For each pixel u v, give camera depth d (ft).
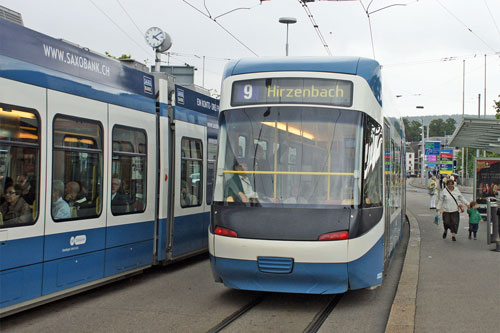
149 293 27.68
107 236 26.58
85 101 25.16
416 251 39.63
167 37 51.24
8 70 20.85
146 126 30.35
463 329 20.36
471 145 73.31
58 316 23.06
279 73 25.30
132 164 28.89
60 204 23.39
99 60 26.50
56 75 23.39
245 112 25.30
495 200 49.32
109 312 23.77
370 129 25.16
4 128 20.54
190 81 85.20
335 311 24.59
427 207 95.91
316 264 22.98
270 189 24.16
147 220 30.17
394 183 36.37
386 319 23.16
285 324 22.21
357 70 25.36
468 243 45.24
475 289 27.25
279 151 24.49
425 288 27.55
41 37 22.75
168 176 32.37
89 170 25.35
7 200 20.62
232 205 24.30
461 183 224.53
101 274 26.13
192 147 35.47
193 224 35.50
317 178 23.99
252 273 23.53
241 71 25.91
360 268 23.61
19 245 21.15
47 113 22.72
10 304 20.75
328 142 24.29
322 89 24.89
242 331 21.11
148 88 30.96
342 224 23.26
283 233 23.22
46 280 22.53
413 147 512.22
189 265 36.24
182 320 22.52
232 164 24.93
